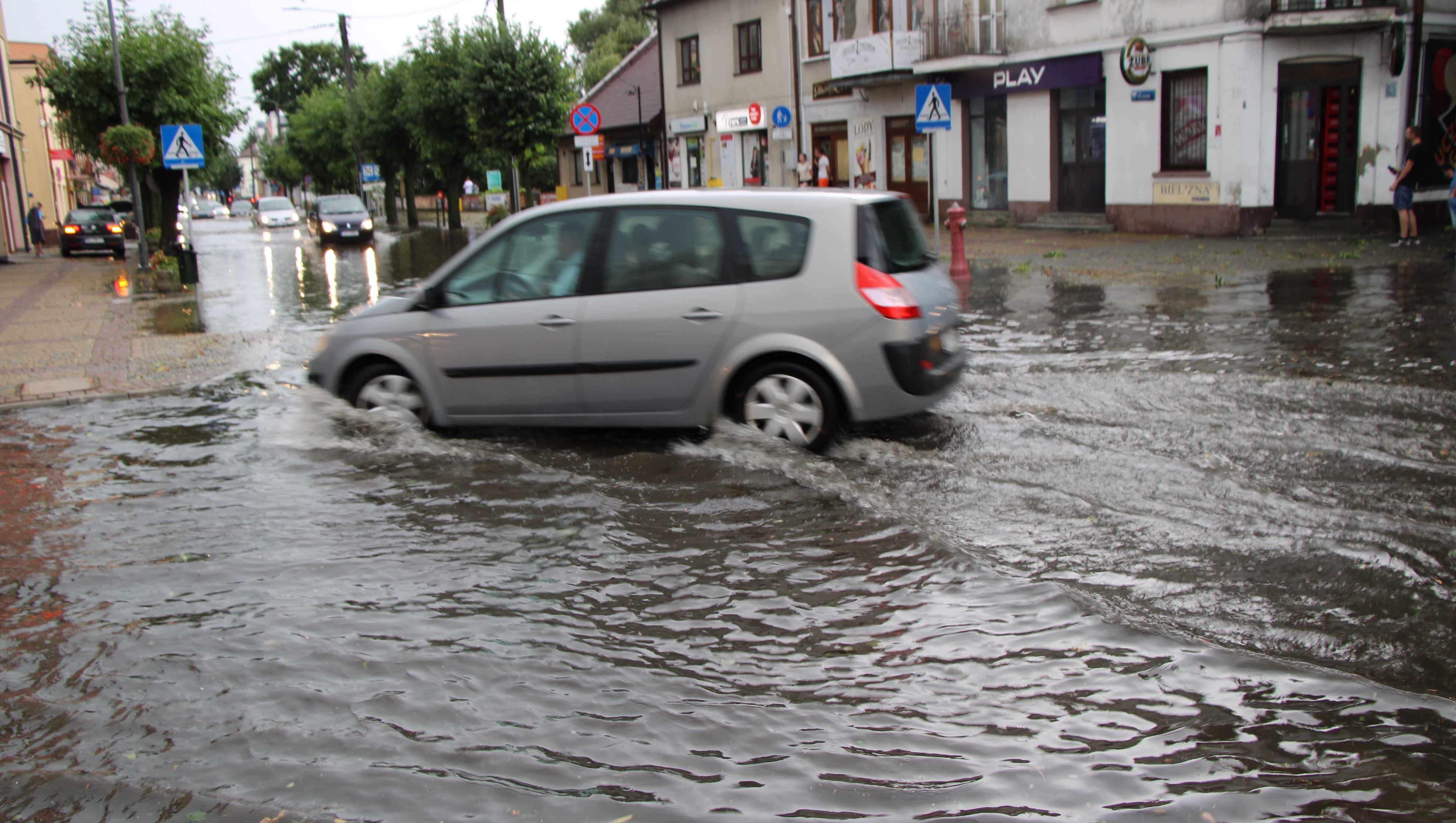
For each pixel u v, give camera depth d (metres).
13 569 4.81
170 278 22.77
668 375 6.68
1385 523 4.82
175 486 6.15
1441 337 9.21
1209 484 5.49
